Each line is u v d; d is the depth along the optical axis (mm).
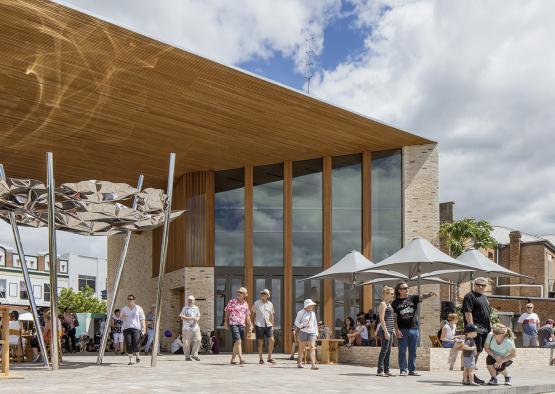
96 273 89812
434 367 15375
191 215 26484
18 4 13898
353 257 19578
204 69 17656
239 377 12453
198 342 18297
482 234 45844
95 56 16328
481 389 11086
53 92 18031
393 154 25172
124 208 15312
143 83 17984
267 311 16797
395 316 13492
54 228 14266
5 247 75125
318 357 18234
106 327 16875
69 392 9289
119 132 21406
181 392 9539
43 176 26469
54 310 14250
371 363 17109
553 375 15531
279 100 19891
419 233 24453
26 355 20219
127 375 12781
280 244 25625
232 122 21234
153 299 31422
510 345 12086
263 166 26172
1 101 18516
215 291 25750
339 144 24219
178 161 25109
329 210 25328
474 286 12203
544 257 59000
